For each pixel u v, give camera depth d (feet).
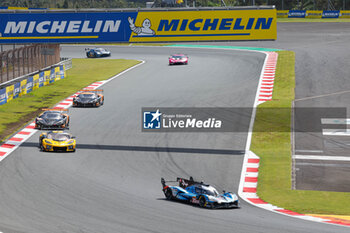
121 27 411.13
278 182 324.39
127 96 588.50
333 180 330.13
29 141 406.00
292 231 198.08
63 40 414.82
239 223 211.41
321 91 591.37
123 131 442.91
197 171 341.62
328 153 387.55
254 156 380.99
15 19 414.62
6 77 613.93
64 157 360.48
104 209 235.81
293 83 637.30
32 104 545.44
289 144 410.31
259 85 631.56
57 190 276.41
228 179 327.88
